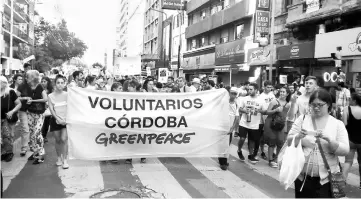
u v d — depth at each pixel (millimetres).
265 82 7703
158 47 55250
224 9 27047
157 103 6883
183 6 38031
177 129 6918
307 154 3326
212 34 30656
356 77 12453
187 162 7414
